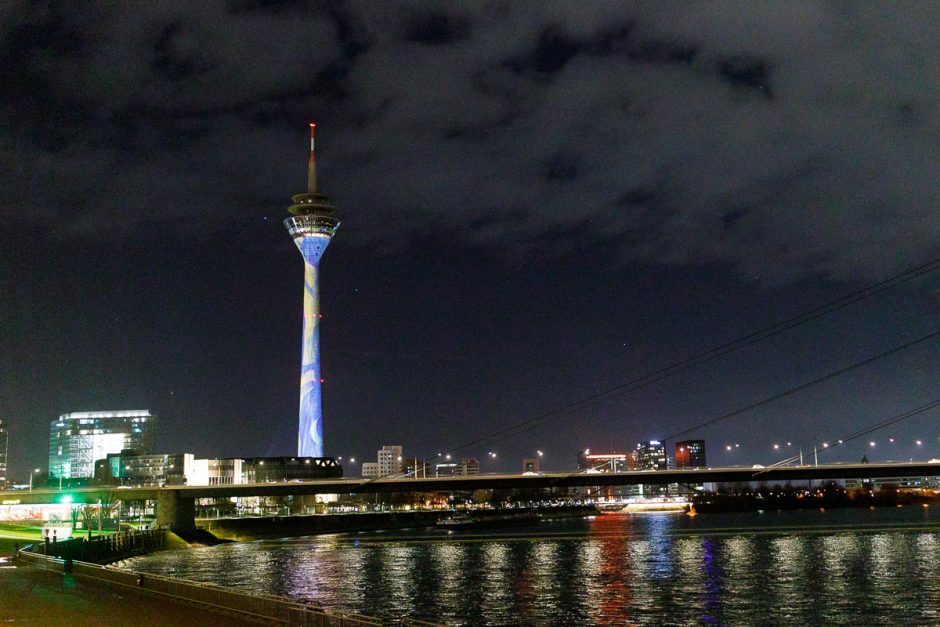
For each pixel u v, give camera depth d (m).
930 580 112.00
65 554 128.88
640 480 199.25
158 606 54.03
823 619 85.69
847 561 136.38
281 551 184.12
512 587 111.44
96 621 48.66
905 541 174.88
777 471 196.25
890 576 116.62
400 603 98.06
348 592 108.06
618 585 111.88
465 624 84.31
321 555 169.88
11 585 70.50
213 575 130.88
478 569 135.38
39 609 54.38
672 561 142.50
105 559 153.00
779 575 120.06
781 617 87.00
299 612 44.03
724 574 122.31
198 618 48.50
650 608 92.94
